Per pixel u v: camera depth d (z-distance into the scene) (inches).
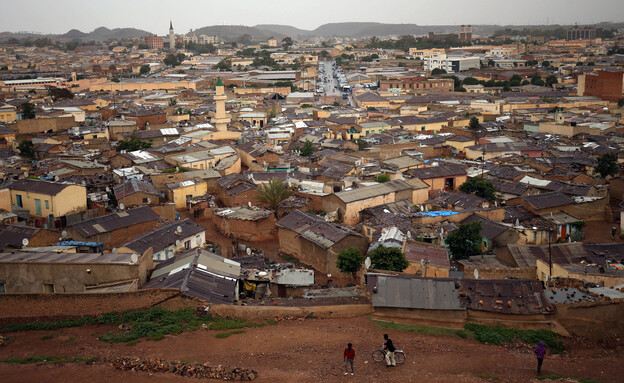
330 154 5009.8
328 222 2864.2
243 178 3878.0
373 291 1764.3
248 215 3201.3
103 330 1690.5
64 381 1381.6
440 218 3021.7
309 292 2043.6
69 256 2058.3
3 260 1972.2
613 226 3378.4
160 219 3051.2
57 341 1620.3
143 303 1782.7
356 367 1440.7
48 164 4242.1
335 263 2514.8
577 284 1950.1
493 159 4884.4
